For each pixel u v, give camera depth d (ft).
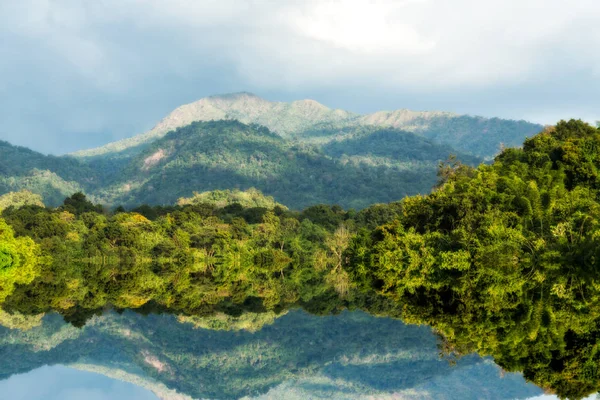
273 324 172.96
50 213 432.66
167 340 158.10
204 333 163.73
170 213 474.90
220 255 392.27
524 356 107.76
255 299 217.36
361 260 314.55
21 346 146.30
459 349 128.06
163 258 385.29
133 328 169.07
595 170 260.83
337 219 524.11
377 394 118.01
